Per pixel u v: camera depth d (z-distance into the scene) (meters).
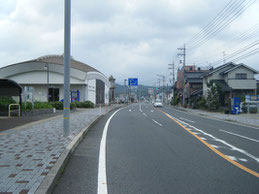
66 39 7.54
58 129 9.02
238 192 3.65
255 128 12.63
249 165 5.16
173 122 14.24
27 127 9.55
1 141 6.70
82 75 28.19
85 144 7.23
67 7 7.55
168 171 4.65
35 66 28.19
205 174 4.49
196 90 41.62
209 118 18.75
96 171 4.62
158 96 99.56
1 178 3.75
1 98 17.39
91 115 16.89
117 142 7.61
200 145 7.29
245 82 29.02
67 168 4.80
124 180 4.13
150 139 8.23
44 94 29.25
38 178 3.75
